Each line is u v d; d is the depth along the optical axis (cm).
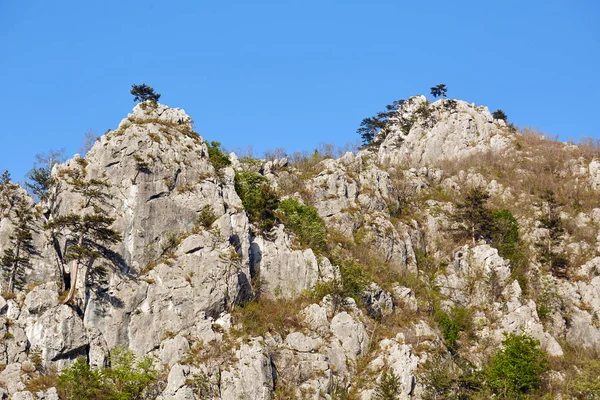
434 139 16400
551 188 14262
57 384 8294
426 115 17050
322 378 9044
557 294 11731
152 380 8519
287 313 9856
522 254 12475
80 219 9256
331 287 10181
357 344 9644
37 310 8844
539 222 13262
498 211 13238
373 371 9369
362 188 13150
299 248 10719
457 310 11262
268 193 10875
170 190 10150
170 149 10412
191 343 9006
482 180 14612
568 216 13488
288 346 9331
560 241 12788
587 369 10056
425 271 12219
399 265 11919
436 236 13012
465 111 17150
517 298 11325
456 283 11875
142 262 9600
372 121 18438
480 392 9338
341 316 9788
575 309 11600
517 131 17075
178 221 9988
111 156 10162
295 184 12838
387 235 12206
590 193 14138
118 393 8244
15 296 8981
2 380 8188
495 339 10781
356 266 10806
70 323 8775
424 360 9606
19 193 9744
